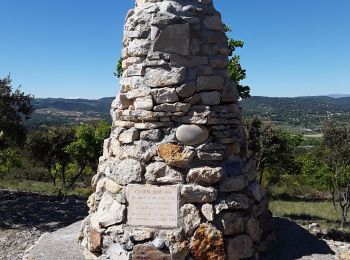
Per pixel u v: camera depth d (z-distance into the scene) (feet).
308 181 56.80
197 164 14.89
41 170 83.41
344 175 44.57
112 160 16.21
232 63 31.09
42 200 41.93
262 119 55.52
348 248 22.43
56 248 16.78
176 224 14.52
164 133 15.16
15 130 49.90
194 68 15.26
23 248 25.48
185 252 14.23
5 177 75.61
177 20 15.12
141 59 15.57
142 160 15.14
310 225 35.70
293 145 58.59
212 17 15.80
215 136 15.16
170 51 15.19
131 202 14.99
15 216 33.99
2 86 48.91
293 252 16.34
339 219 45.39
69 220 33.42
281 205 56.13
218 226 14.49
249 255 15.02
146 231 14.55
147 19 15.49
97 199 16.40
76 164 74.64
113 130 16.70
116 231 14.88
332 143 45.98
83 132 61.31
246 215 15.14
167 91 15.03
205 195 14.49
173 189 14.67
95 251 15.26
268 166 60.29
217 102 15.34
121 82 16.43
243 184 15.40
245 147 16.76
